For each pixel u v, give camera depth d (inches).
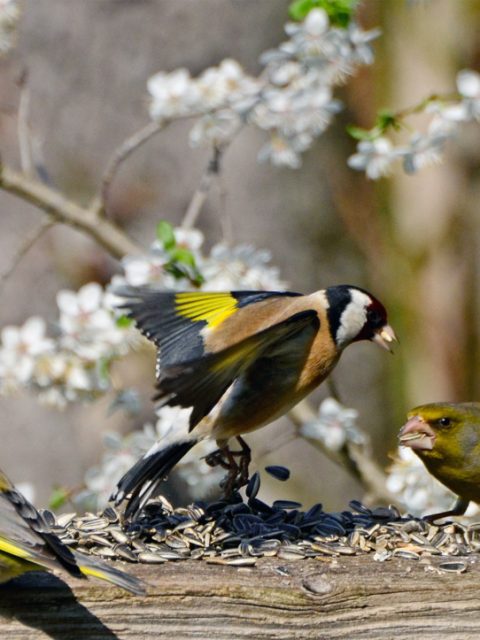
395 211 705.6
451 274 720.3
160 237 439.5
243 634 274.5
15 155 572.1
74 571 250.8
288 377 339.3
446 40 721.0
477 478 358.9
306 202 614.9
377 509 338.3
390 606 283.3
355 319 349.7
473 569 295.1
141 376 549.3
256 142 594.2
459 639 286.0
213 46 573.6
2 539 256.8
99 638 267.1
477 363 714.2
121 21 572.1
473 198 729.6
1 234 573.9
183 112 480.4
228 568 286.4
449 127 464.8
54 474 561.3
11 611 265.1
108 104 572.7
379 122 465.4
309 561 294.7
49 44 573.0
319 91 475.2
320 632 278.7
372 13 713.0
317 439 485.1
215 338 323.0
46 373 442.0
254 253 450.0
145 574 279.0
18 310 569.0
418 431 361.7
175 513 321.4
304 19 480.4
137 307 330.0
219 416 331.6
